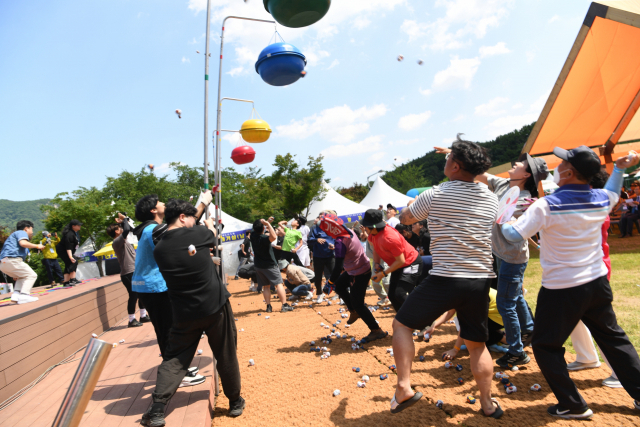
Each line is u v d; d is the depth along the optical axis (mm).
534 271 8859
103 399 3273
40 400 3518
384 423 2904
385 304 7199
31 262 23469
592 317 2713
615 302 5438
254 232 7688
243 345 5555
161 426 2670
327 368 4266
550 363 2672
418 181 46406
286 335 5879
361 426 2898
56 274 11641
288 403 3459
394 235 4426
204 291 2912
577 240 2586
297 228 11266
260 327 6613
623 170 2812
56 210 22219
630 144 10656
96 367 1443
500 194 3705
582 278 2574
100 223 22172
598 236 2643
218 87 4895
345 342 5203
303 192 24359
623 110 9812
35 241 23531
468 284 2580
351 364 4301
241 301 9938
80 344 5410
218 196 4141
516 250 3516
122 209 22484
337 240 5223
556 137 10750
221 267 3844
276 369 4410
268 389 3830
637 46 8234
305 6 3279
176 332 2936
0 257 6430
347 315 6812
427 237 6062
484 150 2770
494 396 3188
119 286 7609
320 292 8344
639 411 2689
